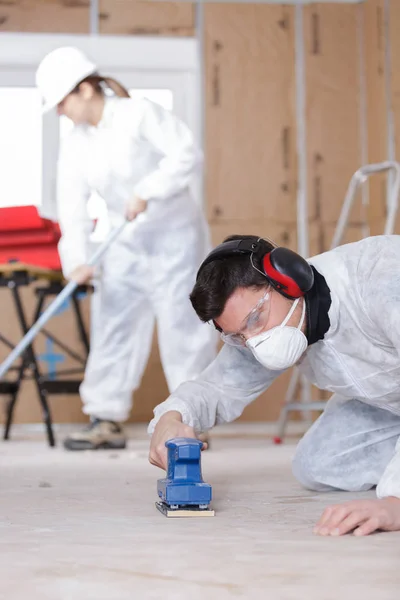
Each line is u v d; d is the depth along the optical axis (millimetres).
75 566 1037
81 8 5281
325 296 1469
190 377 3719
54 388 4008
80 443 3652
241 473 2395
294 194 5402
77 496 1846
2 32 5211
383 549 1146
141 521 1438
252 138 5383
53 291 4137
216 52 5391
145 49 5316
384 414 1890
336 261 1510
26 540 1238
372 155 5344
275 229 5367
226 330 1432
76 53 3412
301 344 1438
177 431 1587
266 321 1401
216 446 3830
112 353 3760
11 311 5055
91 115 3484
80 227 3557
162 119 3418
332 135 5441
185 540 1232
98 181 3525
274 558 1085
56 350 5035
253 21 5426
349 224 5414
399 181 3762
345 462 1874
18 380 4324
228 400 1757
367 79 5418
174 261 3633
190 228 3637
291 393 4285
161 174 3355
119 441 3715
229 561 1066
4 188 5285
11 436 4746
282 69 5438
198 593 890
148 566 1036
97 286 4633
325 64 5461
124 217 3531
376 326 1466
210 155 5352
